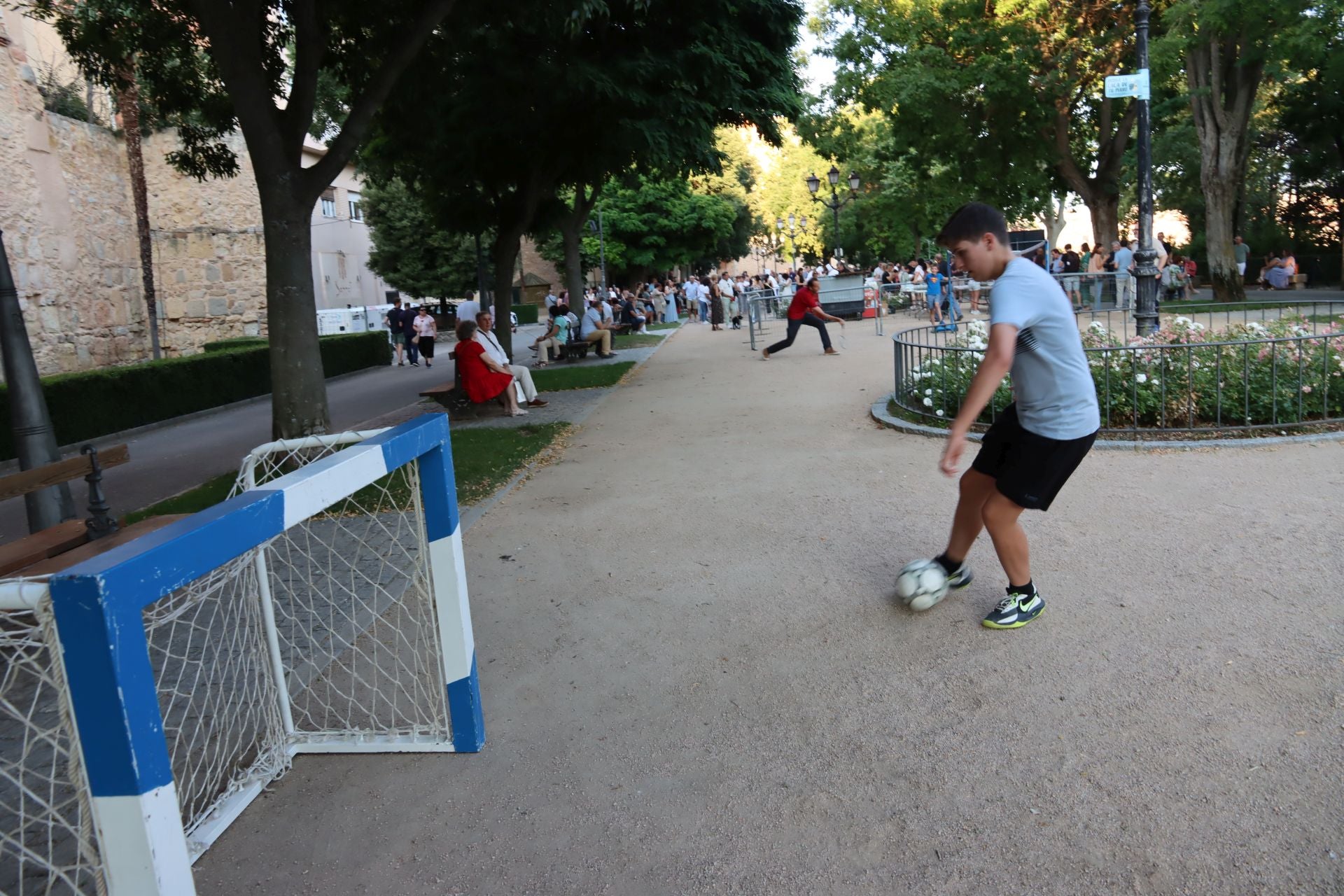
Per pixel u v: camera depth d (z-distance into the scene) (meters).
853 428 9.36
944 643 4.11
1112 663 3.78
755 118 15.50
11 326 6.55
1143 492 6.09
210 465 11.73
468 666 3.47
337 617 4.96
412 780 3.36
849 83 25.08
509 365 13.00
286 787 3.38
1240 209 30.30
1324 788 2.85
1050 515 5.76
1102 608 4.31
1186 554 4.90
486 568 5.70
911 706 3.60
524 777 3.33
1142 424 7.97
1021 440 3.96
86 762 1.90
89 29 10.43
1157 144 32.72
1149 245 12.55
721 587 5.05
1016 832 2.79
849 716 3.57
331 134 36.09
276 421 9.09
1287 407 7.65
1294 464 6.48
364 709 3.91
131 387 15.54
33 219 19.92
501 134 14.79
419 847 2.96
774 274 46.12
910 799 3.01
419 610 3.84
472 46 12.12
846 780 3.15
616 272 53.75
